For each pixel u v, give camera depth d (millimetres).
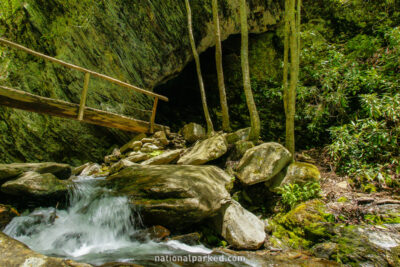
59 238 2559
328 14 7633
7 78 5320
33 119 5402
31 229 2605
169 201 2875
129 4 5750
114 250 2516
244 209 3346
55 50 5688
